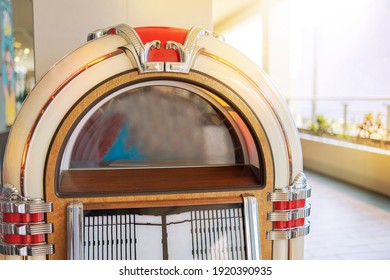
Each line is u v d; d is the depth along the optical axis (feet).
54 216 3.97
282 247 4.48
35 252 3.94
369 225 12.15
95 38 4.10
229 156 5.41
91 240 3.97
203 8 5.83
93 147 5.07
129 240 4.05
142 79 4.03
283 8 25.52
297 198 4.40
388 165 15.55
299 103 29.78
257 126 4.28
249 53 35.55
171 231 4.14
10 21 9.29
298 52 29.45
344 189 16.83
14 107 9.77
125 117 5.13
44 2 5.43
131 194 4.11
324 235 11.26
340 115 24.95
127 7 5.64
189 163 5.34
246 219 4.25
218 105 5.10
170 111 5.24
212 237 4.23
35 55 5.48
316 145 21.06
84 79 3.90
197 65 4.12
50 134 3.88
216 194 4.29
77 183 4.35
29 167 3.85
